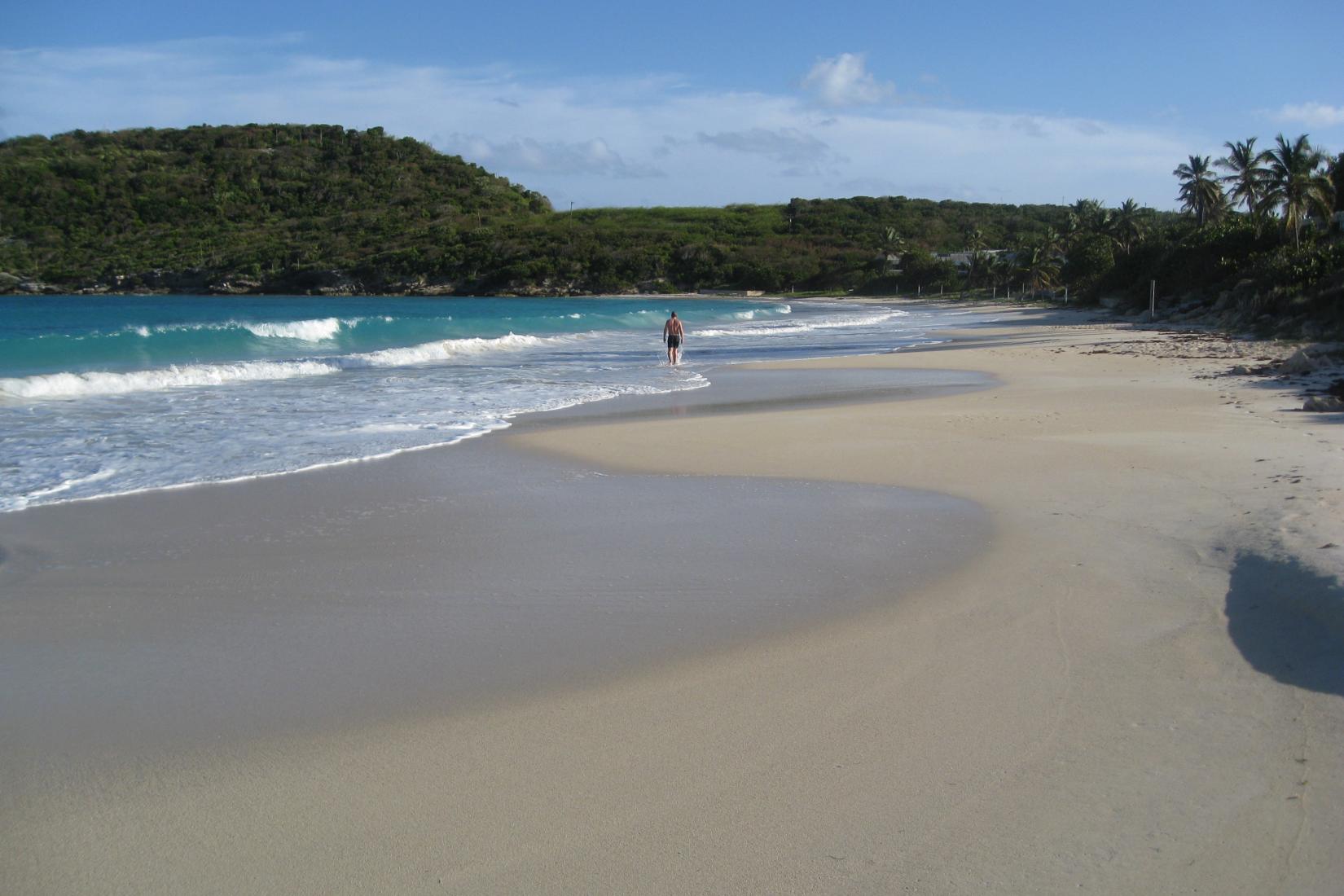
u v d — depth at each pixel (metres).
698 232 148.12
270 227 140.62
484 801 3.84
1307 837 3.40
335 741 4.39
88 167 133.00
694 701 4.71
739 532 7.94
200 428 13.46
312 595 6.51
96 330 41.97
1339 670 4.61
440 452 11.73
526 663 5.27
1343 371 17.47
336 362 23.39
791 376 21.25
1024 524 7.80
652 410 15.58
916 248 122.75
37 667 5.31
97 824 3.73
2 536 8.00
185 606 6.31
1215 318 38.00
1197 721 4.27
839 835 3.54
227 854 3.51
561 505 9.01
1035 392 16.56
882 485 9.54
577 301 107.88
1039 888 3.21
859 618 5.82
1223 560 6.36
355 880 3.35
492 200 163.12
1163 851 3.37
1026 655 5.12
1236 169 63.59
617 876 3.34
